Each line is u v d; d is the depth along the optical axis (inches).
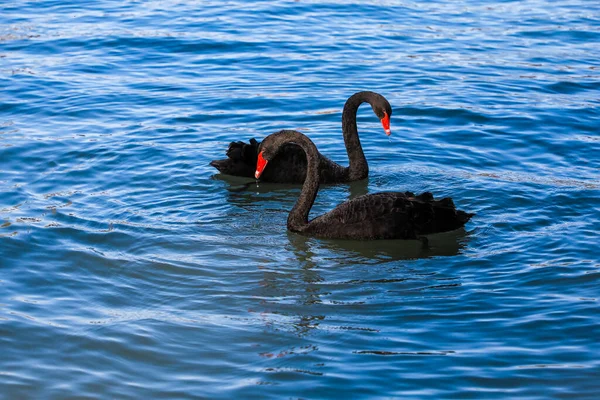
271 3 998.4
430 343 342.0
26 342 343.9
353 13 963.3
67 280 401.7
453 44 850.8
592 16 953.5
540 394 304.8
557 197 505.4
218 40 850.8
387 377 316.2
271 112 666.8
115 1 1011.3
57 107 669.3
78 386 315.9
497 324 356.8
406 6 1001.5
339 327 357.4
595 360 326.0
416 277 409.1
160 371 326.0
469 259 428.5
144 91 709.9
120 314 370.0
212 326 358.9
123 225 464.8
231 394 308.2
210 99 690.2
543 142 605.9
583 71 766.5
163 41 846.5
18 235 444.8
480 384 311.1
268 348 341.1
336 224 462.9
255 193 530.3
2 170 543.5
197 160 570.6
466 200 504.7
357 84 730.2
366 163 556.7
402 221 455.8
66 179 532.4
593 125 637.3
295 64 784.3
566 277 399.9
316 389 309.6
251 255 436.1
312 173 470.3
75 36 858.8
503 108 671.8
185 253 434.9
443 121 650.2
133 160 566.3
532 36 879.1
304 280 406.3
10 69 759.1
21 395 310.0
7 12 953.5
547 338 343.9
